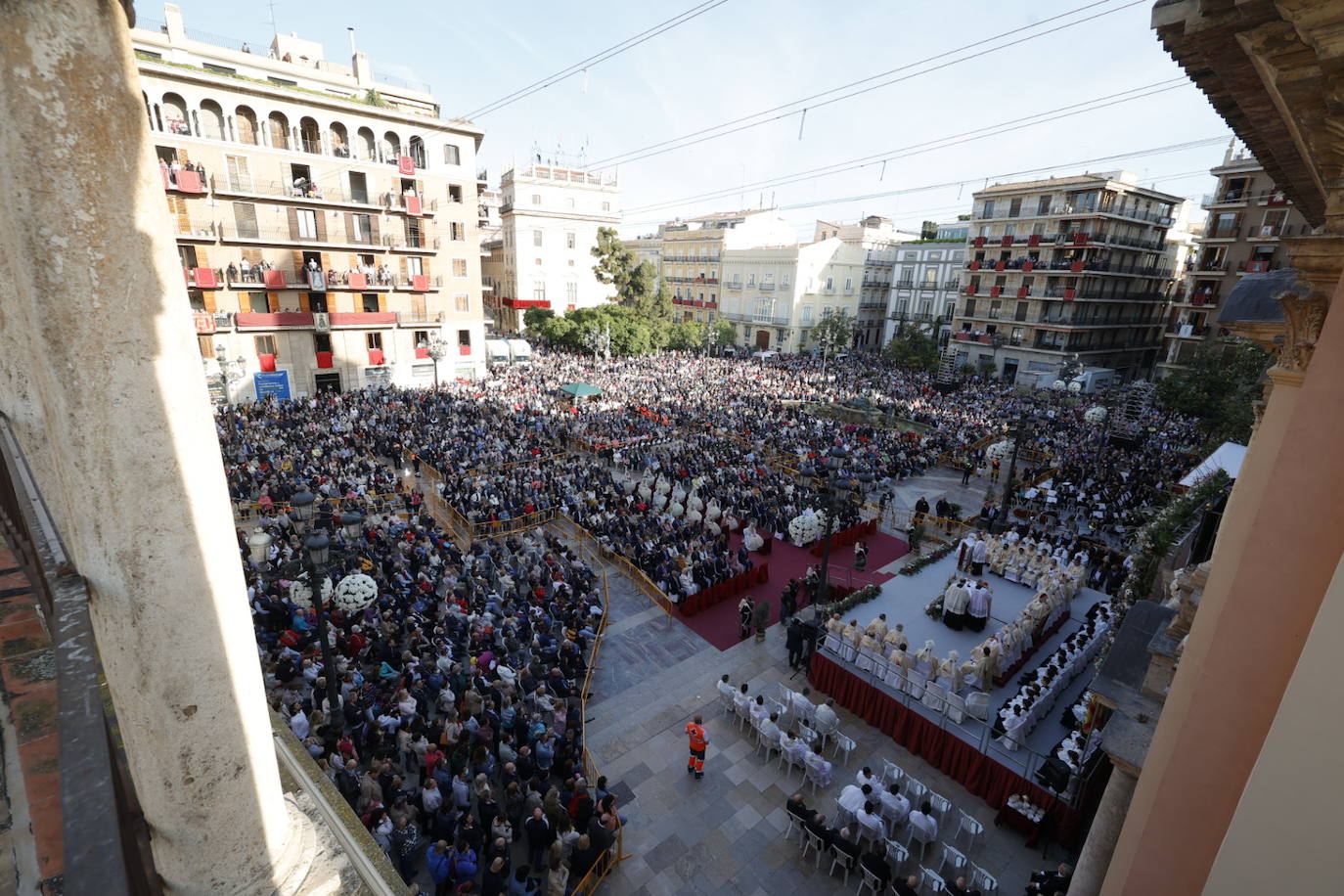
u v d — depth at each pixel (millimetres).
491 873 8422
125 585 2441
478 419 34062
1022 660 14977
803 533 18031
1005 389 51406
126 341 2293
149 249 2350
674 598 17516
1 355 3355
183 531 2543
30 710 1924
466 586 16484
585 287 69125
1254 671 3395
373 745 10703
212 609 2689
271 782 3113
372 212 39750
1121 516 24703
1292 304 3799
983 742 11930
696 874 10094
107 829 1349
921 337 59719
